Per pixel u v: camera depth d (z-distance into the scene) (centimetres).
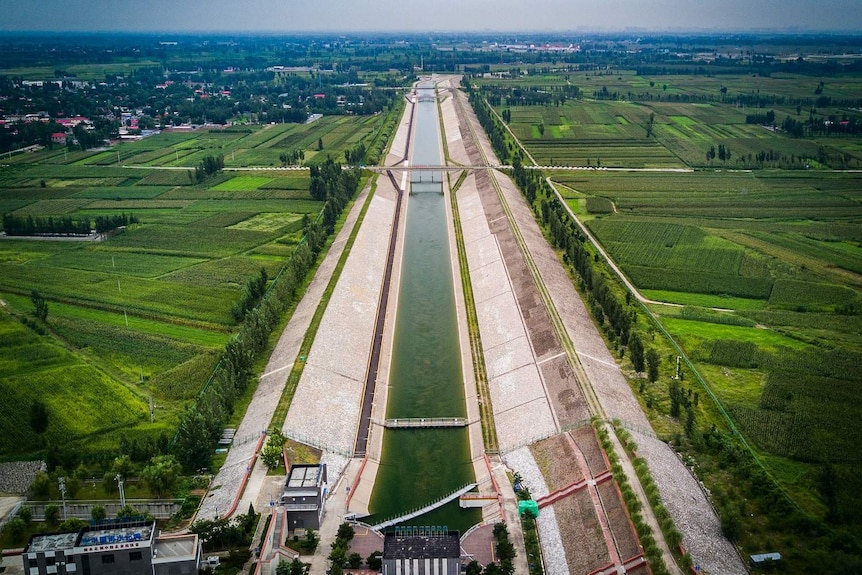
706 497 12531
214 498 12694
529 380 16625
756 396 15762
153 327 19462
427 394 17000
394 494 13450
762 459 13562
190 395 16125
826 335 18638
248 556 11125
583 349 17375
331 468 13700
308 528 11981
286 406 15062
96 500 12700
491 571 10800
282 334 19300
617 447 13138
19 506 12525
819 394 15712
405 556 10131
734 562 10831
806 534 11406
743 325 19300
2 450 14238
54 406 15662
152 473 12731
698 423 14775
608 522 11531
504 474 13662
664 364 17262
